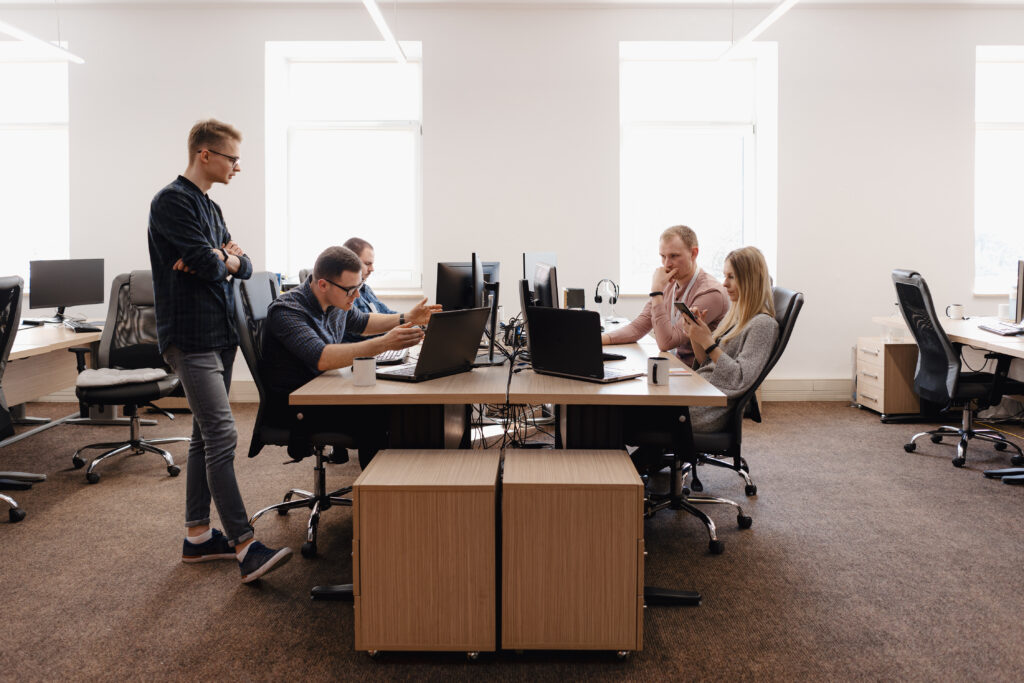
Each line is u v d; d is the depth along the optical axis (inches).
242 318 113.0
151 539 120.8
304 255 250.7
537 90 230.8
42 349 156.1
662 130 247.1
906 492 145.0
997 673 80.8
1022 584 103.0
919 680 79.6
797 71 231.1
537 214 233.1
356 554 81.8
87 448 171.2
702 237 251.4
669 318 140.4
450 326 101.3
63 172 248.5
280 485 149.3
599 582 82.0
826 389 237.3
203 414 100.7
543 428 184.2
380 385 98.7
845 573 107.3
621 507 81.3
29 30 228.7
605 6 228.7
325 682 79.7
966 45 231.3
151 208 98.1
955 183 233.8
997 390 158.1
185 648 86.4
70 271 203.5
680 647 86.9
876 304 235.5
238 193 231.8
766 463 166.4
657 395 91.4
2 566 109.7
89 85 230.2
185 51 229.9
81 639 88.4
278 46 232.5
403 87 246.1
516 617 82.4
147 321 172.1
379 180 248.4
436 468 86.9
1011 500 139.6
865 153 232.8
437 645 82.5
